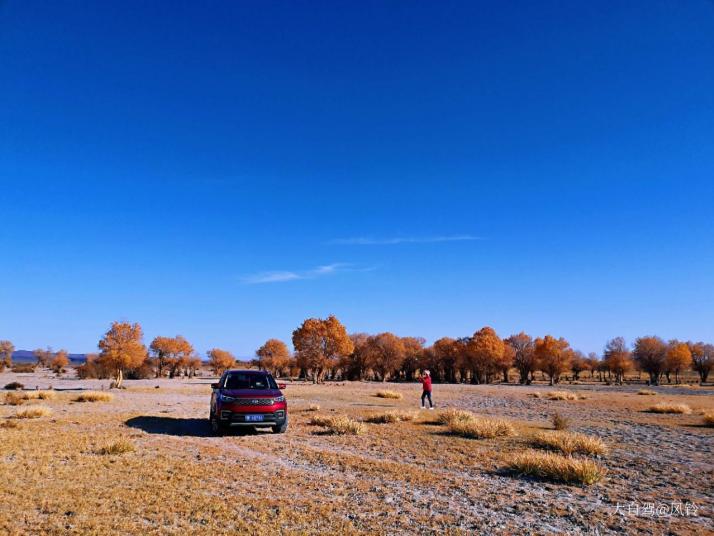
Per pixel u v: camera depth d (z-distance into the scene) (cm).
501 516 641
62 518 594
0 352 11150
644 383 9938
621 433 1488
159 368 10356
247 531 563
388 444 1218
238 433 1400
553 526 603
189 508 644
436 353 10481
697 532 586
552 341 8681
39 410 1695
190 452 1063
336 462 975
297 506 668
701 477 885
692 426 1688
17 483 746
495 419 1784
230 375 1527
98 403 2380
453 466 960
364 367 10450
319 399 3028
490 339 8650
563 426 1524
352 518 621
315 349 7031
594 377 13888
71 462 912
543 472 875
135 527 567
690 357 9144
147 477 809
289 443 1216
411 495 736
